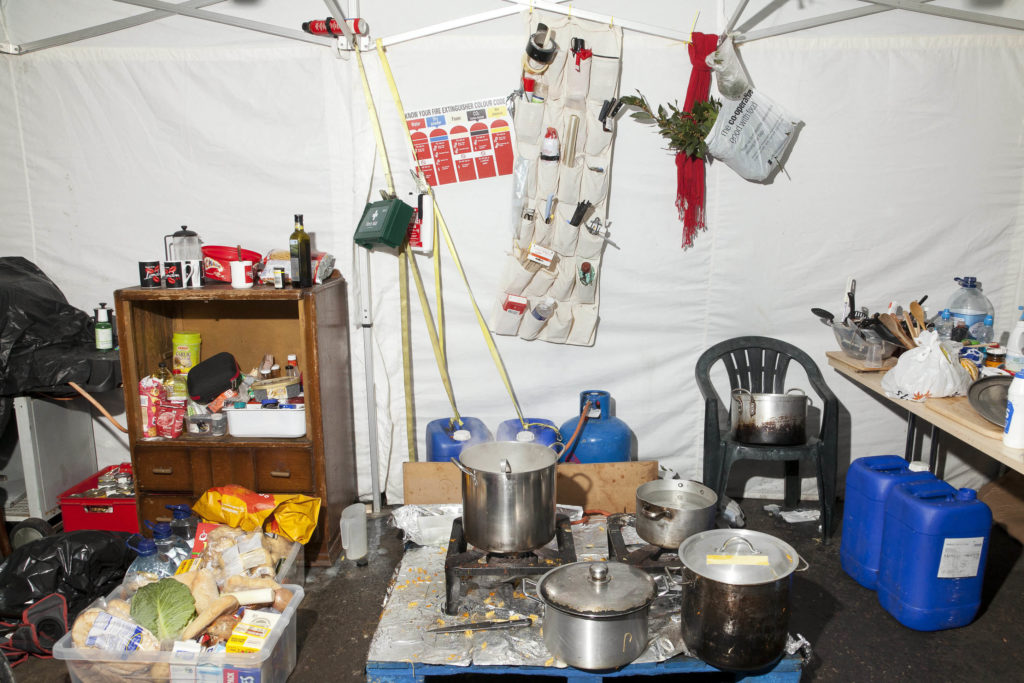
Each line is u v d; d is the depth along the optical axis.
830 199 2.98
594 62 2.75
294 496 2.57
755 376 3.09
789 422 2.79
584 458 2.92
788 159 2.95
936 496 2.30
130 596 2.18
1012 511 2.99
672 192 2.97
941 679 2.07
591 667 1.82
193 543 2.40
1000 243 3.03
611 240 3.01
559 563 2.07
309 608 2.46
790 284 3.06
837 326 2.90
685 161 2.87
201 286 2.69
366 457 3.13
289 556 2.43
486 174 2.93
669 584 2.10
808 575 2.62
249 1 2.80
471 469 2.03
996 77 2.89
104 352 2.80
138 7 2.83
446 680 2.11
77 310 2.93
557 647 1.85
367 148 2.87
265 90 2.86
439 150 2.90
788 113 2.76
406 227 2.83
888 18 2.85
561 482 2.86
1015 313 3.07
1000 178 2.98
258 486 2.66
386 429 3.10
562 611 1.78
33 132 2.92
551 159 2.80
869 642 2.24
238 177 2.94
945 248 3.03
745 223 3.00
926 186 2.98
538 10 2.78
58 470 2.90
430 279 3.02
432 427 2.98
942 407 2.24
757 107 2.76
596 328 3.09
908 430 2.92
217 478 2.66
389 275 2.99
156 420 2.67
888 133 2.93
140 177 2.95
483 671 1.91
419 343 3.07
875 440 3.18
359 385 3.07
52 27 2.84
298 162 2.91
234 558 2.28
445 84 2.86
